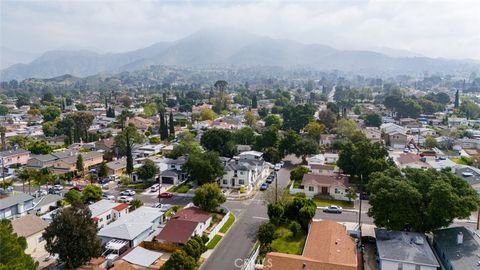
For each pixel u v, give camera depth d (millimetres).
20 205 65125
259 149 109000
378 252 47469
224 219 62844
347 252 46938
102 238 53062
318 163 99312
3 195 72062
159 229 58875
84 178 91938
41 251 53281
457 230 50656
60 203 70562
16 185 86250
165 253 52031
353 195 72875
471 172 84062
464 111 191000
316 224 56281
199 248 48031
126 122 161000
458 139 128500
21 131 146250
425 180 53875
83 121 144750
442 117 180500
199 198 64000
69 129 131625
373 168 77750
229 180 83375
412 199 51188
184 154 102125
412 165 91875
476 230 52625
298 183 84750
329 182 77562
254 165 87688
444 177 54250
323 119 150375
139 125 158625
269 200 69188
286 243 55344
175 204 72562
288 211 61625
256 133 133000
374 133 133625
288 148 104375
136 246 52375
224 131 106500
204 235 54406
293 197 68500
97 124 165625
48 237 43969
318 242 49562
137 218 58969
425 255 44969
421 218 51438
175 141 132750
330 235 50625
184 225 55312
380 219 52688
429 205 50094
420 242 47812
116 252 50281
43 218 62281
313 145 103500
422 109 194625
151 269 46594
